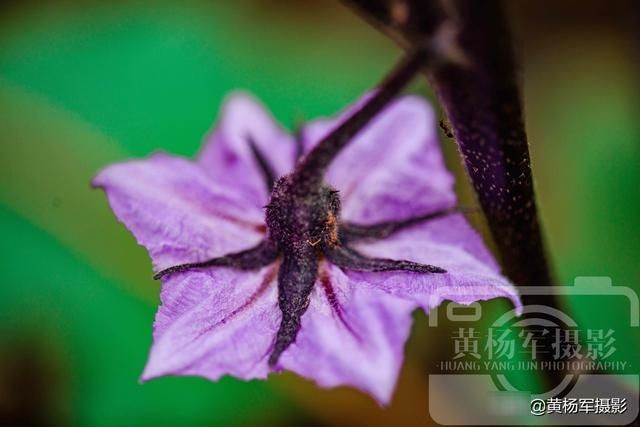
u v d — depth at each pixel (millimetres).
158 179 141
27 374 196
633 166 220
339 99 238
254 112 176
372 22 131
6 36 239
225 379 195
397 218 145
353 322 136
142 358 195
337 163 153
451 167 195
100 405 192
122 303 197
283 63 244
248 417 194
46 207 202
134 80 231
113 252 199
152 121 224
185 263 132
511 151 128
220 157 169
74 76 229
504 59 125
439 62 126
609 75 251
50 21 242
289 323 128
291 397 196
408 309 139
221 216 140
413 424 194
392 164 153
